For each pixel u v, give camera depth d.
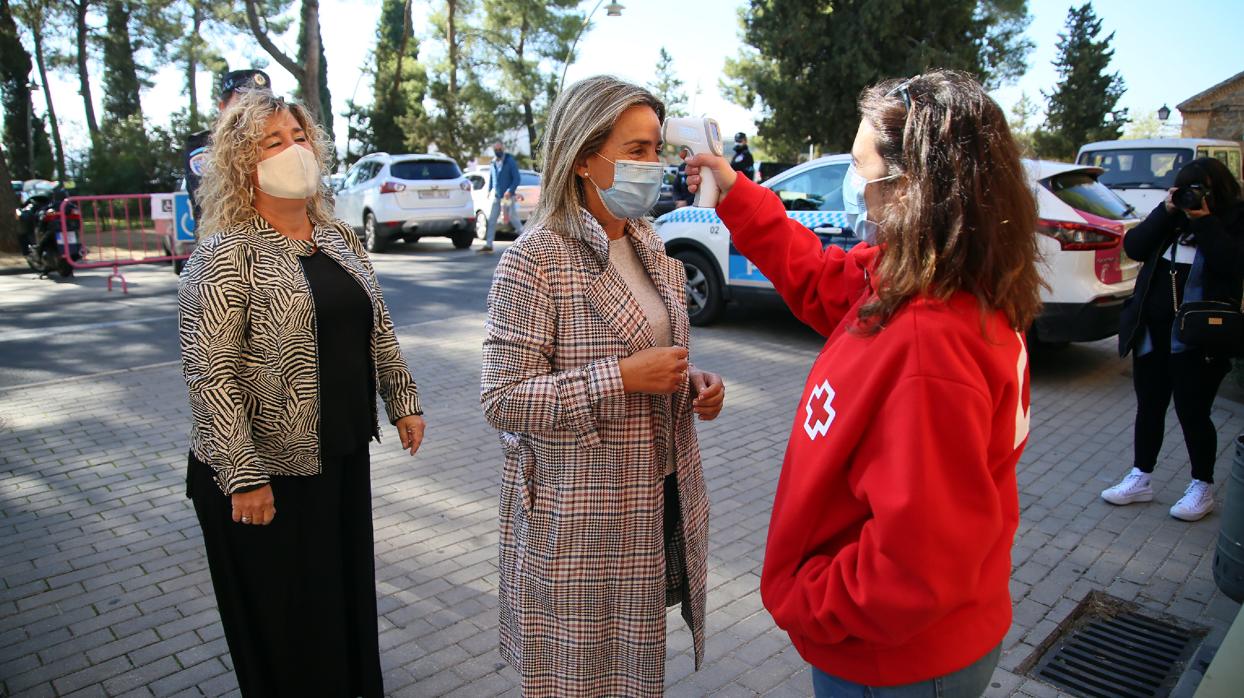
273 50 24.36
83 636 3.02
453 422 5.43
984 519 1.20
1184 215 3.70
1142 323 3.94
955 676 1.35
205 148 2.25
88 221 18.62
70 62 38.50
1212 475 3.94
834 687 1.44
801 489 1.38
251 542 2.23
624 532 1.85
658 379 1.72
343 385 2.30
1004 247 1.24
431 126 38.31
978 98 1.29
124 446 4.96
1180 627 3.14
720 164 2.00
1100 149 12.12
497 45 37.69
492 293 1.84
